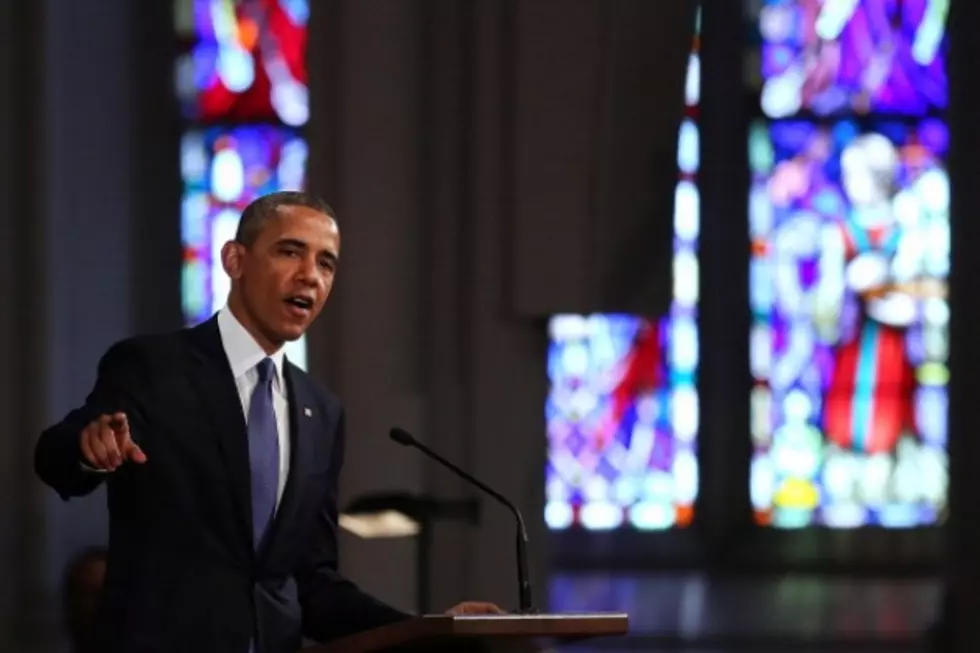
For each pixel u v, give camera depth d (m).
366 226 21.80
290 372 11.02
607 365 27.91
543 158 21.64
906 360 27.97
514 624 9.31
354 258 21.75
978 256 23.16
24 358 22.48
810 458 27.77
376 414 21.58
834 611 25.56
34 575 22.11
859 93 28.36
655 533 27.42
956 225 23.39
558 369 27.91
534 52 21.62
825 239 28.19
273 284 10.52
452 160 22.06
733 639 24.59
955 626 23.03
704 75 28.30
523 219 21.64
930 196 28.17
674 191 21.73
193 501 10.38
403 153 21.91
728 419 27.81
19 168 22.62
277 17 27.38
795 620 25.20
